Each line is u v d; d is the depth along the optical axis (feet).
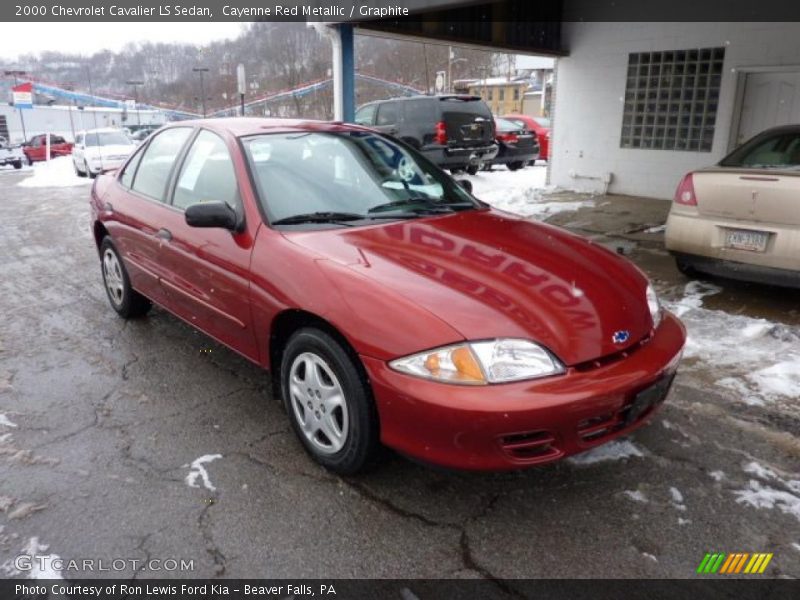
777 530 7.68
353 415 8.11
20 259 21.98
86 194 42.27
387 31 25.68
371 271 8.34
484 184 39.75
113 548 7.47
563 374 7.37
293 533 7.71
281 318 9.11
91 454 9.43
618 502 8.23
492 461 7.23
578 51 33.76
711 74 29.25
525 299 7.94
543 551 7.40
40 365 12.64
